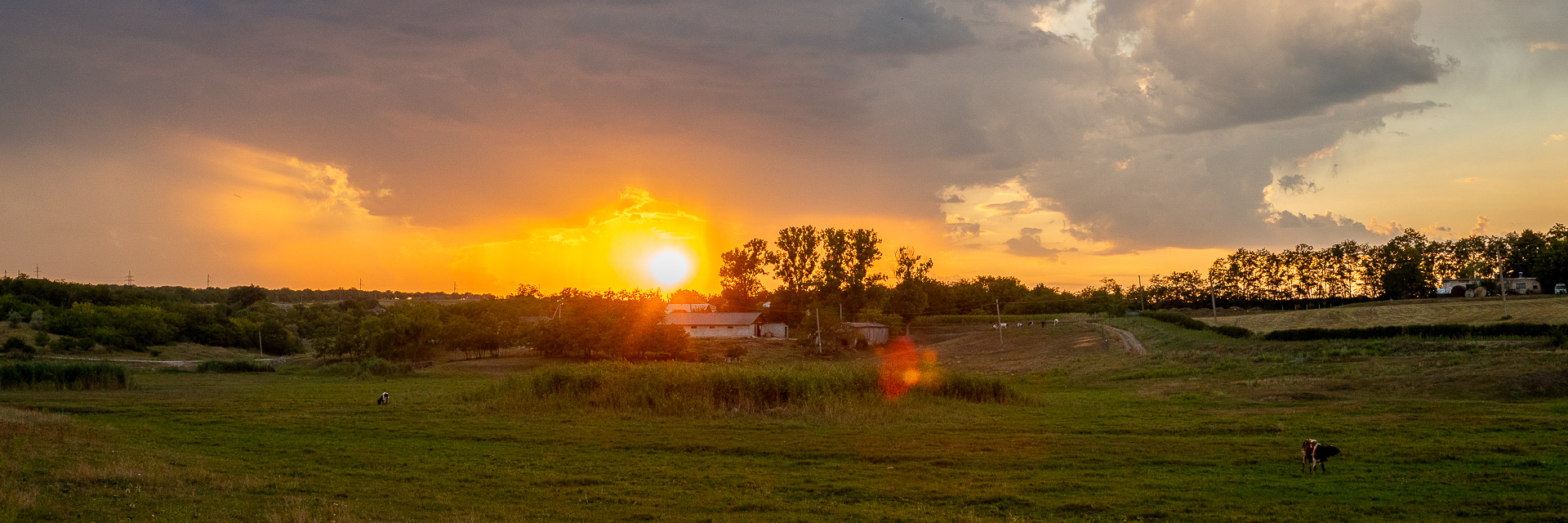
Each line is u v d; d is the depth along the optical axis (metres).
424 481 21.20
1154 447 25.36
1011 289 196.00
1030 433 29.20
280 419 34.44
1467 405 32.81
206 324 129.75
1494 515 16.59
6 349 92.75
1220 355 62.22
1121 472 22.05
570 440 28.45
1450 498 17.94
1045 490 19.86
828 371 41.47
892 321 143.38
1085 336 104.81
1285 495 18.81
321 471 22.42
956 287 187.75
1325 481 20.14
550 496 19.44
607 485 20.69
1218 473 21.61
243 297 184.62
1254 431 28.67
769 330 138.25
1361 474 20.83
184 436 29.42
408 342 101.75
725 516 17.28
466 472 22.44
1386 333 61.84
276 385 62.00
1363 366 47.78
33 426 27.92
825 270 152.75
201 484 19.42
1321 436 26.86
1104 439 27.41
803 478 21.66
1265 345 64.38
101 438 27.16
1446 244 167.88
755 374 39.53
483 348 104.62
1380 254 161.75
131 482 18.83
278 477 20.86
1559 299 98.56
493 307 146.62
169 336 119.12
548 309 168.25
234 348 131.00
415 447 27.16
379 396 47.94
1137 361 66.88
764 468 23.23
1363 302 162.50
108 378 55.53
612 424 33.09
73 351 101.00
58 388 53.66
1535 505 17.05
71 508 15.86
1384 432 27.06
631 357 97.56
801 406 37.19
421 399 44.44
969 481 20.94
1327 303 167.50
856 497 19.38
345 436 29.92
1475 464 21.66
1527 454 22.62
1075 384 56.06
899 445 26.75
